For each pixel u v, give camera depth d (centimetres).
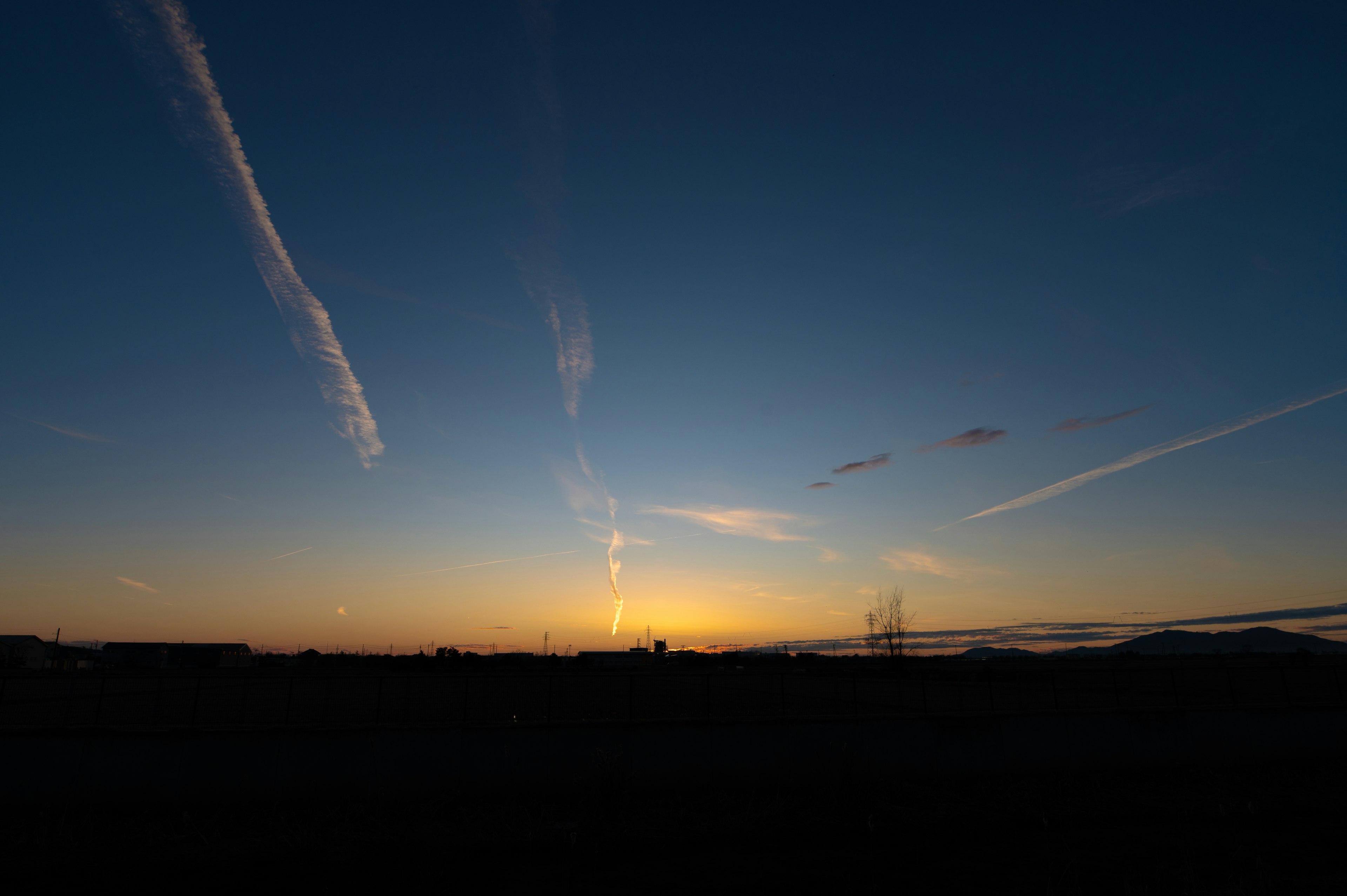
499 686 7162
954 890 1235
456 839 1562
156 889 1246
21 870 1348
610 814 1814
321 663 15500
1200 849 1473
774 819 1745
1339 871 1319
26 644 11831
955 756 2216
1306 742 2442
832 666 12294
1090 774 2273
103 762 1850
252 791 1881
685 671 11469
